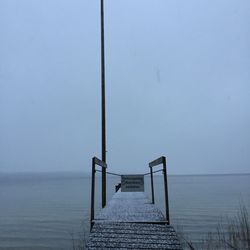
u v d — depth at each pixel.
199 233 28.73
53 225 55.88
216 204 72.94
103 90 13.13
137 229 6.24
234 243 12.40
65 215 69.25
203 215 52.84
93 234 5.99
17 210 83.88
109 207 8.71
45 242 41.69
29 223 60.28
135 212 7.80
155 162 9.02
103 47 13.35
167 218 6.95
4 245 42.03
